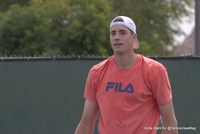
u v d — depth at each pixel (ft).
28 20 136.98
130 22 23.45
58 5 145.07
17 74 51.37
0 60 51.47
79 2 139.85
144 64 23.48
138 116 23.32
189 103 46.57
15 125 51.78
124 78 23.41
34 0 159.43
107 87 23.88
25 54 131.03
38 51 133.59
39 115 51.19
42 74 50.85
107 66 24.41
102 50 116.16
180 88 46.91
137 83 23.15
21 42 135.13
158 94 23.32
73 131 50.19
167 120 23.85
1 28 135.44
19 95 51.55
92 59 49.19
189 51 207.62
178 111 46.83
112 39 23.61
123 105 23.26
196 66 46.29
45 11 144.66
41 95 51.03
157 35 200.44
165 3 203.41
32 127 51.37
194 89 46.39
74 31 131.34
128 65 23.57
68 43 137.18
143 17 191.11
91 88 25.25
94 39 124.26
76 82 49.98
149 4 195.21
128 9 179.93
